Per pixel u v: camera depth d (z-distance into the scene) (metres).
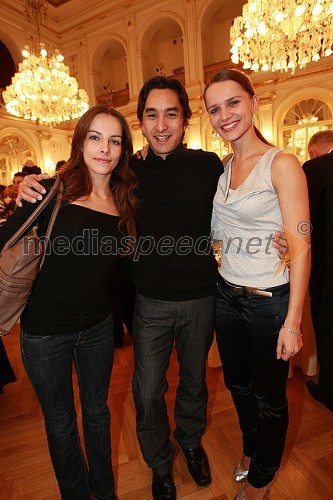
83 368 1.24
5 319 1.01
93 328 1.20
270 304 1.10
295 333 1.04
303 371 2.19
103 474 1.31
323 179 1.53
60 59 6.37
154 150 1.34
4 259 0.99
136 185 1.28
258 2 4.86
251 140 1.14
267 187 1.04
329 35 5.09
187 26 8.93
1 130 9.22
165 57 10.89
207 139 9.16
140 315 1.35
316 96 7.88
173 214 1.30
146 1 9.34
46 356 1.10
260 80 8.30
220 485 1.45
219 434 1.74
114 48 11.16
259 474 1.21
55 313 1.09
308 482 1.42
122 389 2.21
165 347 1.37
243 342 1.28
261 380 1.17
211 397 2.04
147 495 1.44
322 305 1.65
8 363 2.16
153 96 1.27
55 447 1.16
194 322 1.34
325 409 1.85
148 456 1.38
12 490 1.50
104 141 1.13
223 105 1.09
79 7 10.09
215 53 10.04
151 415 1.35
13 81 6.20
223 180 1.21
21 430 1.88
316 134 2.08
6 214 3.73
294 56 5.50
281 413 1.18
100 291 1.21
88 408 1.26
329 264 1.59
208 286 1.33
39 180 1.09
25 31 9.83
